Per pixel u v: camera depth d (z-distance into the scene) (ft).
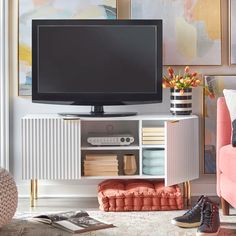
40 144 14.24
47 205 14.74
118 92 14.89
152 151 14.49
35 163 14.26
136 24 14.74
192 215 12.05
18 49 15.46
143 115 14.92
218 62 15.55
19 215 13.29
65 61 14.79
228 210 13.38
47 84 14.80
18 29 15.43
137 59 14.83
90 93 14.87
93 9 15.43
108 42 14.79
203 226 11.30
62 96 14.83
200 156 15.71
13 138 15.62
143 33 14.78
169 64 15.55
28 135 14.21
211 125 15.66
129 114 14.78
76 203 14.99
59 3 15.40
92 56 14.80
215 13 15.48
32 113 15.62
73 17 15.44
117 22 14.75
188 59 15.53
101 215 13.23
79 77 14.83
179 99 14.89
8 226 11.92
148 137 14.47
